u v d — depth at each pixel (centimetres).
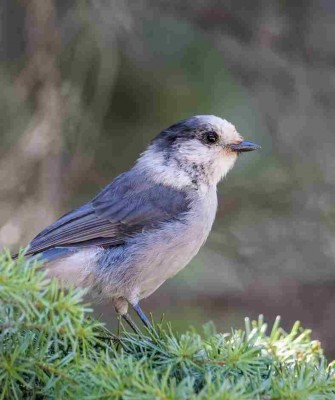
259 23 1259
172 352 578
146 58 1264
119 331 654
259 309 1191
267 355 614
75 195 1217
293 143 1237
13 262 528
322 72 1259
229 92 1270
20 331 559
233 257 1209
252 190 1226
